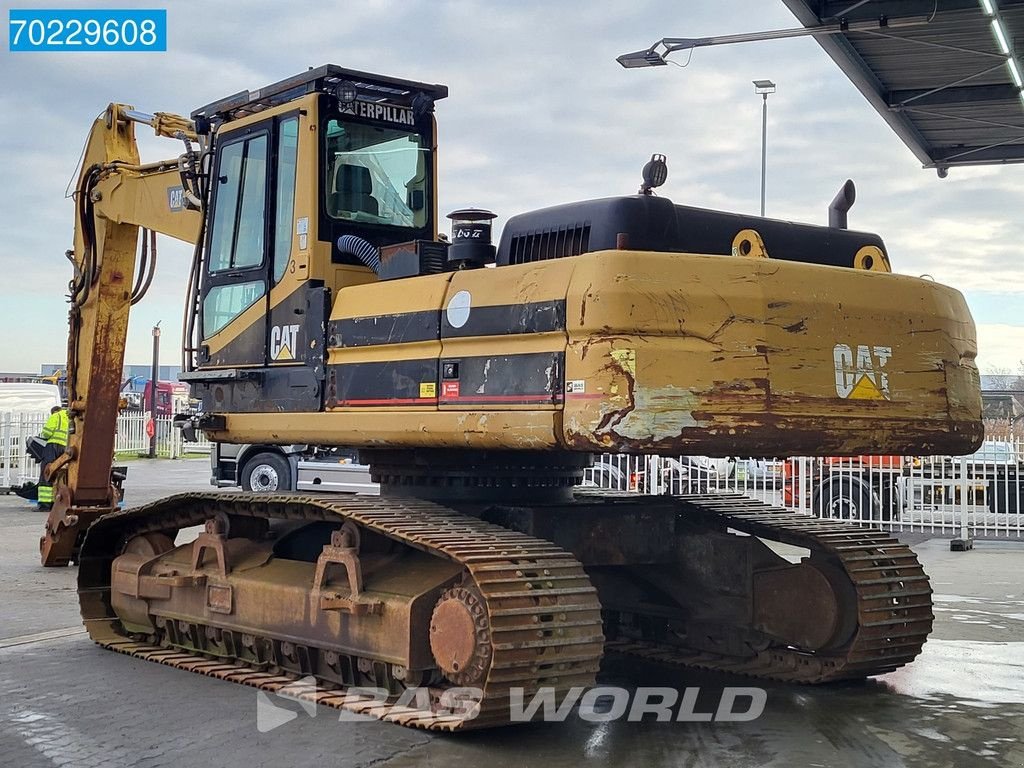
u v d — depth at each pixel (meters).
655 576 7.91
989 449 18.53
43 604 10.33
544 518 6.87
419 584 6.44
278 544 7.83
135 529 8.91
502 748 5.90
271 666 7.45
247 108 8.34
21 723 6.38
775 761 5.75
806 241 6.81
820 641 7.23
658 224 6.18
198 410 8.28
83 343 11.82
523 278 6.20
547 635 5.79
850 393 6.25
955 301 6.86
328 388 7.25
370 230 7.75
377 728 6.24
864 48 14.48
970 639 9.12
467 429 6.31
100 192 11.07
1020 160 18.42
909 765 5.71
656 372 5.76
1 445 23.59
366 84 7.82
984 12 13.12
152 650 8.22
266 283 7.75
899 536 17.30
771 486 18.44
